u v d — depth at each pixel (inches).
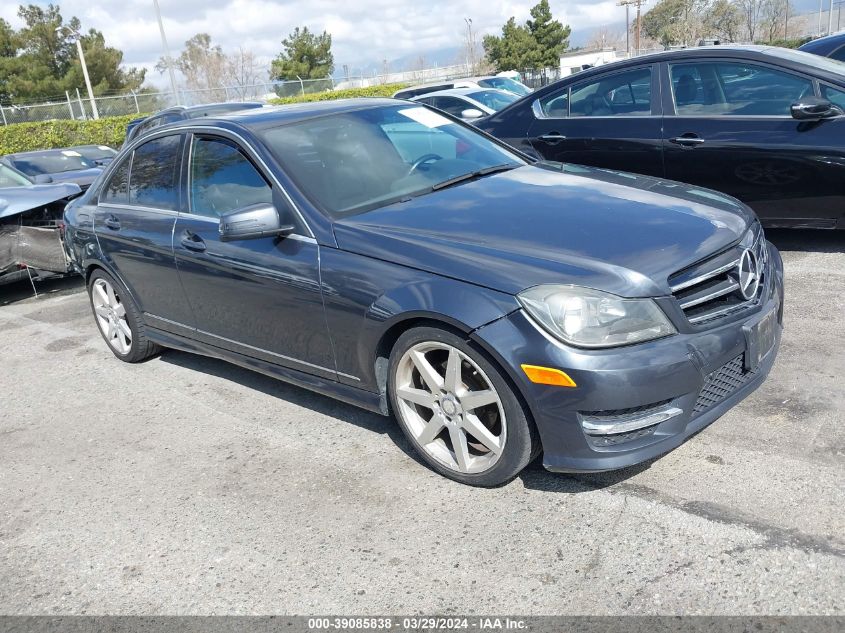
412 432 132.6
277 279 143.8
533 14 1971.0
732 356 116.0
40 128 1075.9
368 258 130.1
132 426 170.4
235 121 165.3
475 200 140.9
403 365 129.0
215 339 170.4
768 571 99.5
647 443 111.4
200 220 164.1
